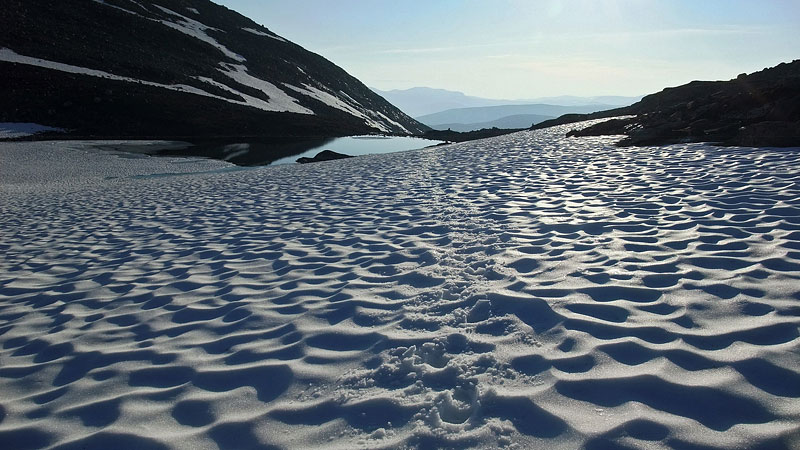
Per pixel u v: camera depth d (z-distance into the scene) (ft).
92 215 39.96
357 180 46.39
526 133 95.76
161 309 17.06
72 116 135.33
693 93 87.35
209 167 92.43
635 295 13.97
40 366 13.34
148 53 197.06
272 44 292.20
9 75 142.72
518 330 12.63
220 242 26.22
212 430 9.75
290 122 162.20
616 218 22.29
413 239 22.74
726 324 11.66
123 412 10.61
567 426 8.71
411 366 11.44
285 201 38.06
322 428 9.53
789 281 13.56
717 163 33.47
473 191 33.14
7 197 58.75
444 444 8.70
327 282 18.21
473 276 16.96
